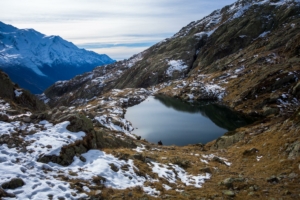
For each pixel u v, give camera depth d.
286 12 134.50
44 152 17.05
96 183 14.83
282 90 66.25
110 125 47.25
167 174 19.61
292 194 15.16
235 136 36.78
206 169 21.83
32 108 35.53
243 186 17.03
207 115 71.12
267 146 26.12
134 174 17.58
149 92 122.62
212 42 155.62
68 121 22.20
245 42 134.00
